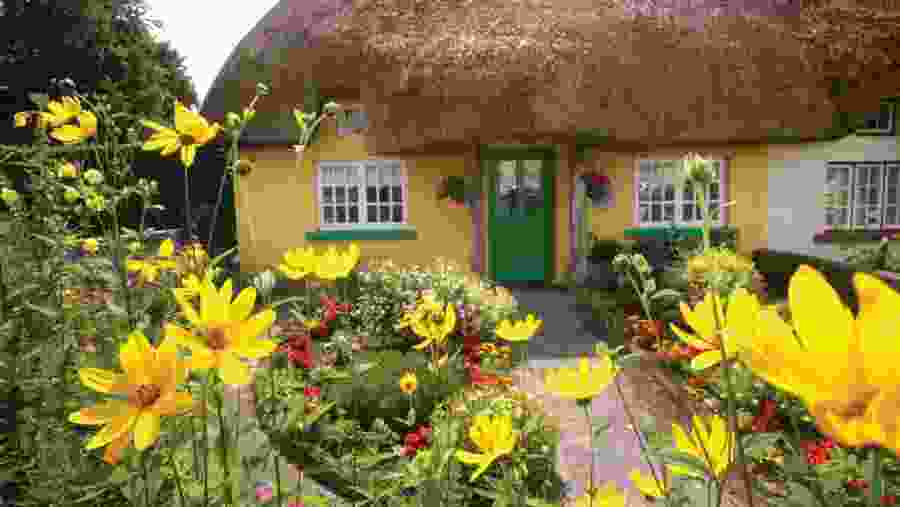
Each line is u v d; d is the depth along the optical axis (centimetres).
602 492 152
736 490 267
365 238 906
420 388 316
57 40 1504
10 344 178
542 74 763
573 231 886
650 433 128
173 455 122
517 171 908
